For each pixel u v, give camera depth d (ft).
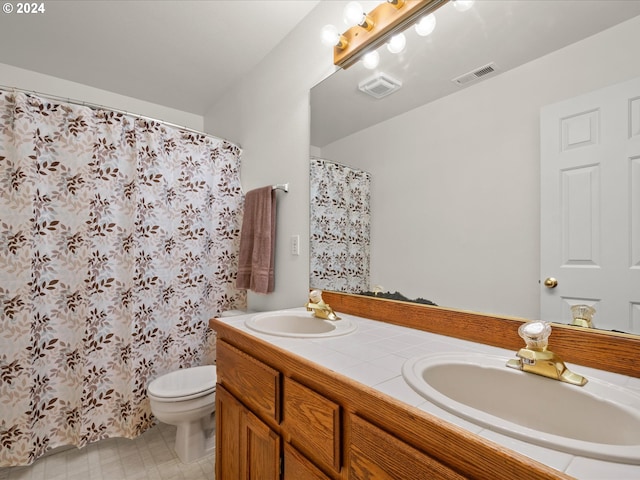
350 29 4.42
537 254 2.91
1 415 4.88
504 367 2.53
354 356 2.81
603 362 2.49
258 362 3.28
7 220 4.99
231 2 5.26
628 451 1.44
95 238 5.63
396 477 1.86
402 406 1.87
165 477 5.05
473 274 3.38
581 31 2.68
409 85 4.01
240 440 3.52
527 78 3.00
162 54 6.59
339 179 4.96
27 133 5.12
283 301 6.00
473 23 3.41
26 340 4.99
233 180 7.39
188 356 6.64
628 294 2.41
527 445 1.51
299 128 5.73
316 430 2.51
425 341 3.32
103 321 5.66
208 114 9.15
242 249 6.59
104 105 8.00
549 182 2.84
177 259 6.55
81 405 5.39
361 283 4.61
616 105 2.48
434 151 3.76
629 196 2.41
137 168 5.98
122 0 5.16
